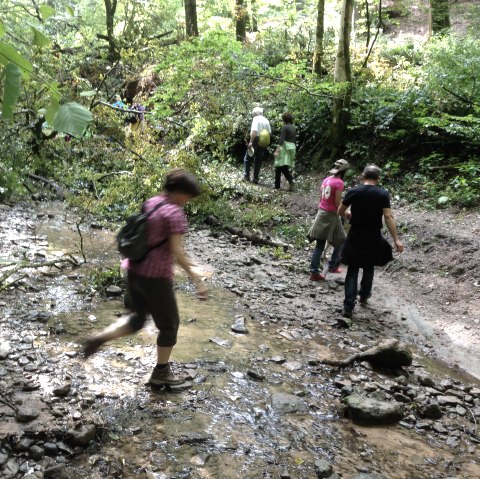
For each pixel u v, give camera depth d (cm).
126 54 1326
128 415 369
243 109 1353
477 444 410
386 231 901
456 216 908
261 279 758
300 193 1154
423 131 1079
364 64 1387
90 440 336
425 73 1227
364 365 511
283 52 1620
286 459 347
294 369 483
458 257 770
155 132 1103
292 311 642
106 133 1084
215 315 590
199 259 817
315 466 341
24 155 1016
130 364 442
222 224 1007
